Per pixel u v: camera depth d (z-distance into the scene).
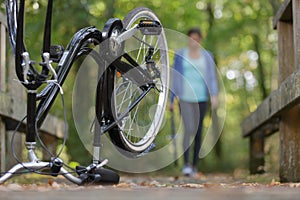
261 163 9.77
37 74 3.94
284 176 6.25
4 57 6.32
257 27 16.67
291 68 6.47
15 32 4.07
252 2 15.23
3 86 6.30
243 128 10.17
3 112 5.71
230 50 18.45
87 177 4.19
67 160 11.93
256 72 19.11
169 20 15.29
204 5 17.20
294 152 6.23
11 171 3.87
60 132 9.22
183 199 2.93
